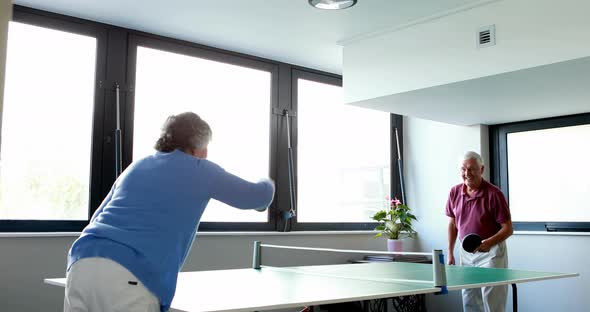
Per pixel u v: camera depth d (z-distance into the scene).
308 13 3.69
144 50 4.08
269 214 4.58
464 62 3.53
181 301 1.94
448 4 3.51
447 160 5.21
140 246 1.74
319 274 2.93
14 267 3.36
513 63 3.29
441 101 4.13
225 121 4.46
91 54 3.86
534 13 3.22
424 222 5.35
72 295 1.73
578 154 4.52
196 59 4.34
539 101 4.11
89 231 1.78
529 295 4.66
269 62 4.74
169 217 1.81
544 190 4.70
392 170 5.52
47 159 3.64
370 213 5.35
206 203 1.93
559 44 3.11
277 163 4.70
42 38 3.67
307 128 4.99
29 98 3.60
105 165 3.81
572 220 4.51
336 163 5.16
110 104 3.87
